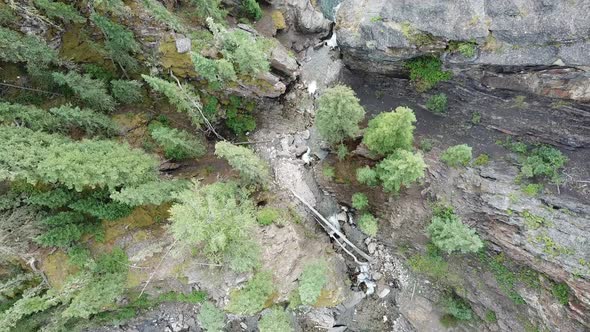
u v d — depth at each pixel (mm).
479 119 27672
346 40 27891
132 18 26688
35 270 26297
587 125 24109
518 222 24750
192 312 32188
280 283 29344
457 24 23422
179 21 28328
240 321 32500
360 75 31906
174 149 29672
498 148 27375
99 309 28609
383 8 25547
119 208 27672
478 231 27031
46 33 26625
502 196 25547
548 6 21172
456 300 30312
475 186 26719
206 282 28750
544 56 22297
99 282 26281
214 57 28391
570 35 21031
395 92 30531
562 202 24125
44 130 25062
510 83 24828
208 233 23625
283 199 32938
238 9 33281
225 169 32281
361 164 30422
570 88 23078
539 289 24953
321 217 33125
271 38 33781
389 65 28438
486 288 27844
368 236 33719
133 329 32500
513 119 26469
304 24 35219
